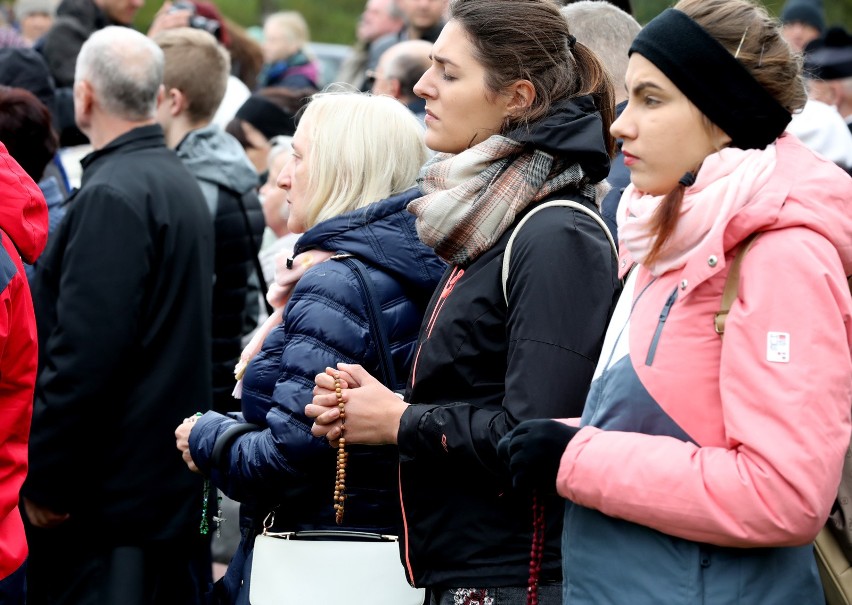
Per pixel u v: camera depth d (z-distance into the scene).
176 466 11.21
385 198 8.33
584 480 5.60
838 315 5.23
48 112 12.03
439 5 20.06
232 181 13.12
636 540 5.63
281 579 7.96
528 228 6.89
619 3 12.91
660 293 5.72
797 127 13.27
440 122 7.33
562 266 6.72
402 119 8.55
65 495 10.95
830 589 6.55
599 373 5.99
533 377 6.55
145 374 11.12
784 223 5.31
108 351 10.74
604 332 6.74
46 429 10.77
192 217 11.42
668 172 5.61
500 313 6.90
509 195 6.98
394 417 7.10
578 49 7.42
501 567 6.91
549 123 7.04
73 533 11.20
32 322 8.05
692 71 5.48
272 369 8.30
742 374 5.26
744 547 5.40
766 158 5.48
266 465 7.91
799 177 5.43
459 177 7.14
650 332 5.67
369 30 23.97
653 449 5.46
